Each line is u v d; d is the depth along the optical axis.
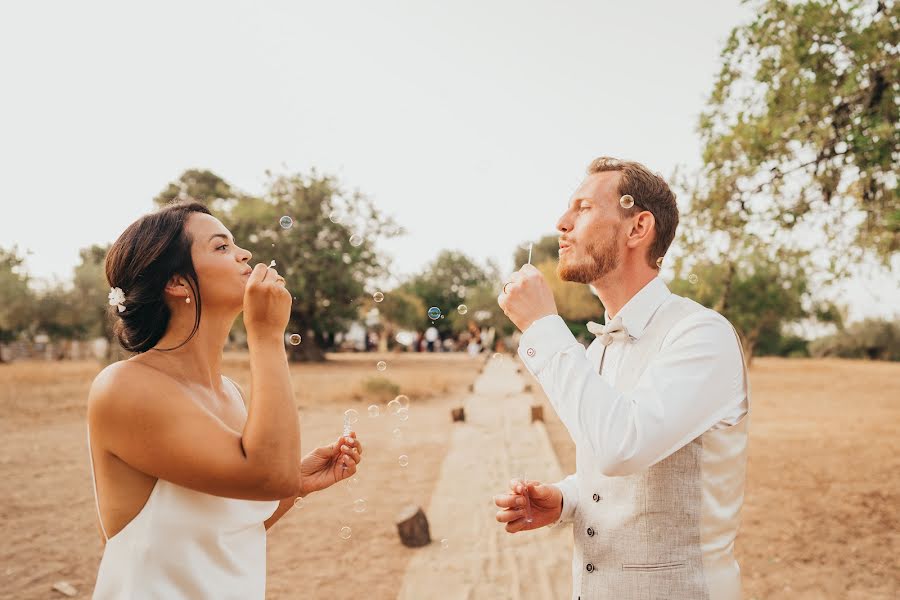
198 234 1.26
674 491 1.38
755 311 25.53
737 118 5.62
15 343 31.14
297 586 3.75
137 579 1.08
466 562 4.08
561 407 1.35
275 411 1.08
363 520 5.02
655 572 1.38
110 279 1.24
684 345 1.37
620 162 1.60
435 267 61.94
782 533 4.80
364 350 46.12
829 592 3.74
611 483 1.46
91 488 5.93
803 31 5.27
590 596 1.47
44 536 4.57
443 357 38.66
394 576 3.88
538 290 1.46
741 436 1.45
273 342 1.14
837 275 5.88
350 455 1.53
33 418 10.12
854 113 5.23
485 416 11.13
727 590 1.40
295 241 26.45
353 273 28.11
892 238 5.45
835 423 10.97
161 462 1.05
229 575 1.19
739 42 5.70
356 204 27.95
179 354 1.25
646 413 1.27
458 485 6.12
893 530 4.82
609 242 1.53
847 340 45.34
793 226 5.70
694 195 6.15
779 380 22.83
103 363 19.53
